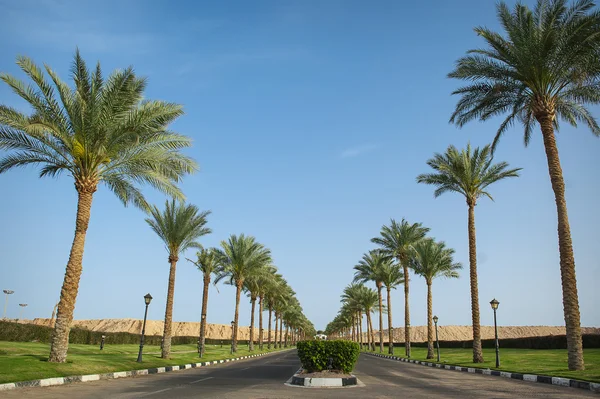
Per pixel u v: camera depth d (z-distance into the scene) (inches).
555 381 622.5
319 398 437.1
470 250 1158.3
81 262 712.4
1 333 1379.2
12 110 663.8
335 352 709.9
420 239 1611.7
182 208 1158.3
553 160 786.8
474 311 1125.1
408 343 1676.9
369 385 599.5
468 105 924.0
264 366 1081.4
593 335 1638.8
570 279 739.4
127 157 770.2
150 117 740.7
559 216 767.1
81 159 726.5
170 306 1138.0
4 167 703.1
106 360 837.2
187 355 1385.3
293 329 5295.3
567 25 743.1
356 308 3107.8
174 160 788.6
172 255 1162.0
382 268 2037.4
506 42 808.3
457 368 1012.5
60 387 514.6
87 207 727.7
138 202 848.3
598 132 860.0
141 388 523.5
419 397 452.8
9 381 492.7
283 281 2785.4
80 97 706.2
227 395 455.5
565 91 832.9
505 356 1325.0
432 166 1217.4
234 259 1707.7
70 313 688.4
